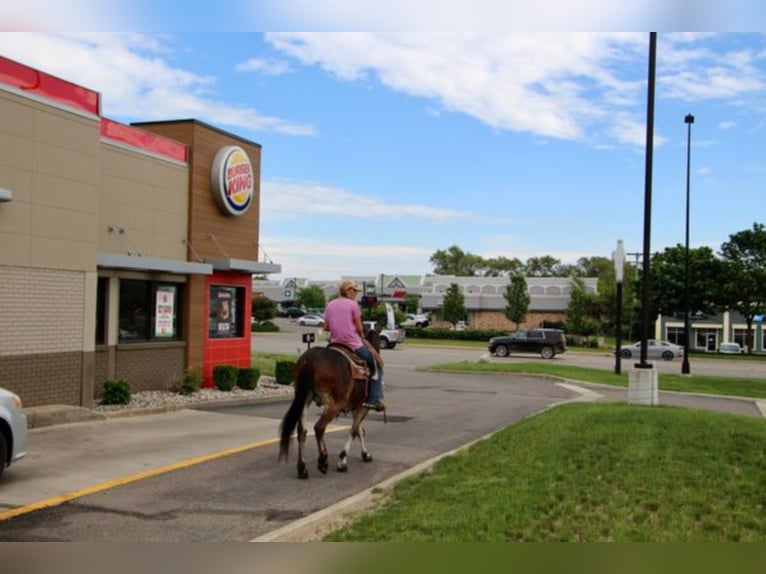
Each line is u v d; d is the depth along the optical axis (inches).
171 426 499.8
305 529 258.1
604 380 1000.9
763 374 1488.7
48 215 498.3
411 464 394.6
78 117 522.0
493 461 359.3
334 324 381.7
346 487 336.2
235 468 370.0
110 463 369.4
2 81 466.9
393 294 3277.6
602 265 4188.0
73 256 517.7
